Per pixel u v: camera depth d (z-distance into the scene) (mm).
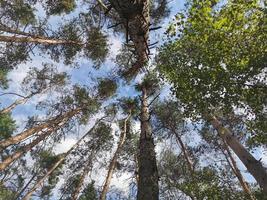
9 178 19266
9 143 14234
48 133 16406
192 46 9102
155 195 9477
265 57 7953
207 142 18703
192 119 9602
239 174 16078
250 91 8406
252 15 8258
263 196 9219
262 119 9055
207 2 8141
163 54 9672
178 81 9086
